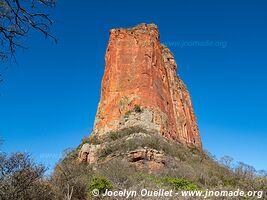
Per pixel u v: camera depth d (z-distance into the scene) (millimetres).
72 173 29531
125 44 77500
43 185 22141
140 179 32219
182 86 90375
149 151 51844
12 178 18719
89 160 58406
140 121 64875
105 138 63156
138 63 74062
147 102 68562
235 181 36469
